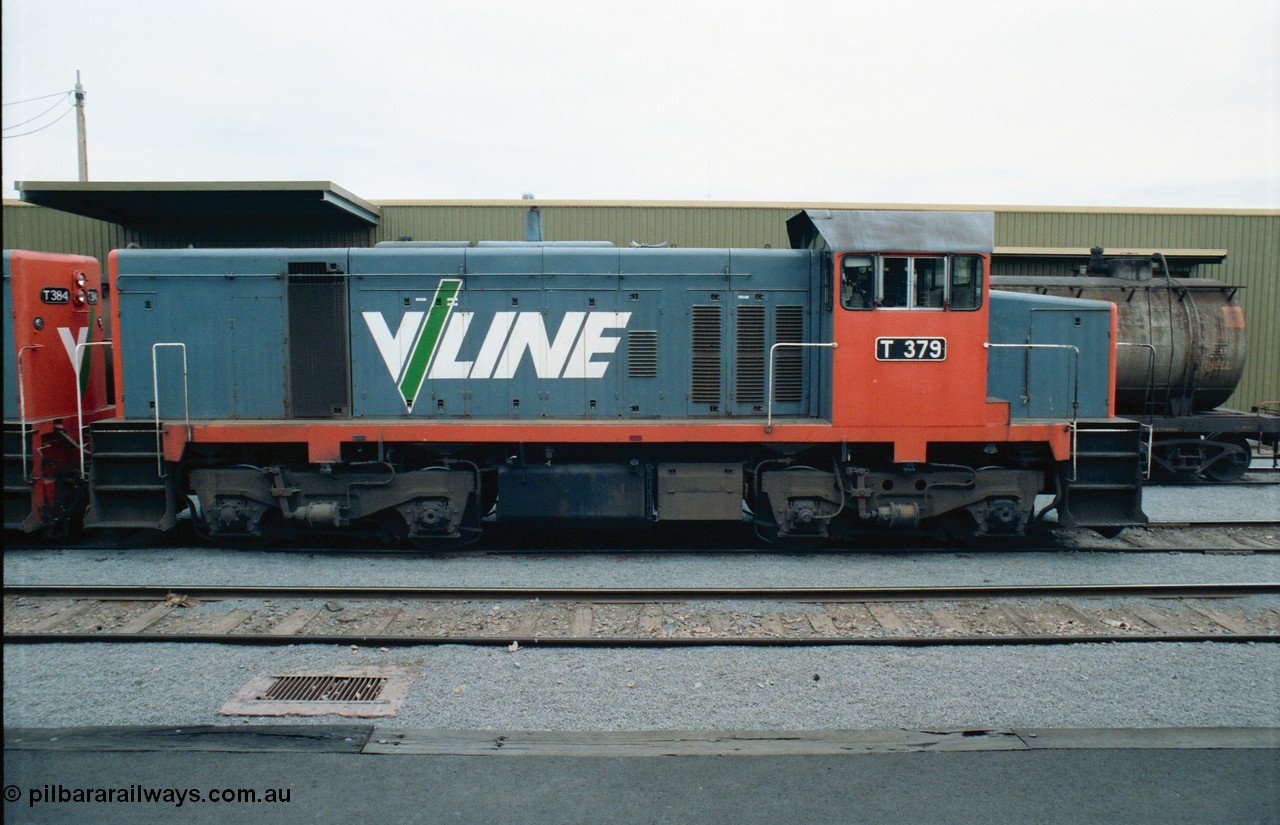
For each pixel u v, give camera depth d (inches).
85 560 311.1
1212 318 499.5
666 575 295.3
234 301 323.3
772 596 264.1
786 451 314.0
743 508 341.7
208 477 313.0
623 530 365.1
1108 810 148.7
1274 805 149.6
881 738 174.2
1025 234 661.9
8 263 314.0
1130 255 610.9
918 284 298.2
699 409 327.9
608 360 325.7
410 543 338.0
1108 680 205.8
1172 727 179.6
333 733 175.2
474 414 325.7
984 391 301.0
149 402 326.0
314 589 264.5
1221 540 342.3
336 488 313.0
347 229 615.5
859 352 298.4
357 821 144.7
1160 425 498.9
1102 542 340.2
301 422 315.9
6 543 335.9
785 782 157.5
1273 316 669.9
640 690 199.2
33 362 319.6
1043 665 214.5
